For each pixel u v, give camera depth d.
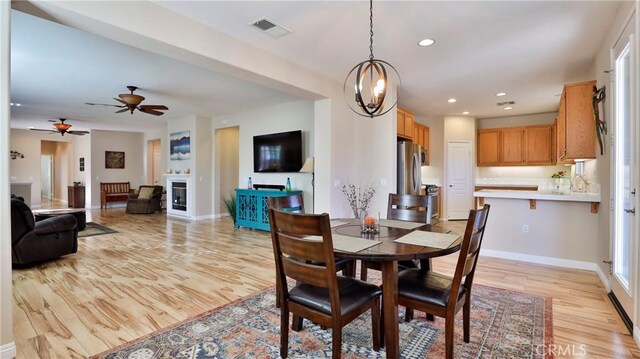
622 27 2.59
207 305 2.74
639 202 2.13
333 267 1.65
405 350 2.05
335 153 4.72
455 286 1.81
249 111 7.06
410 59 3.94
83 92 5.43
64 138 10.98
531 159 7.20
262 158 6.57
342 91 4.86
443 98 5.93
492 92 5.49
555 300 2.84
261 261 4.07
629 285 2.37
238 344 2.12
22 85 5.00
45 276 3.47
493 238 4.34
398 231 2.33
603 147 3.27
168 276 3.49
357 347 2.09
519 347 2.08
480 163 7.78
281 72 3.84
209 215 7.96
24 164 10.20
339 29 3.13
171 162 8.43
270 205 2.65
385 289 1.87
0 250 1.86
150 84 4.97
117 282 3.29
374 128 5.04
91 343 2.14
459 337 2.21
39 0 2.08
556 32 3.18
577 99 3.73
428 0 2.61
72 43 3.42
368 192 5.07
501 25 3.04
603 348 2.08
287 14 2.85
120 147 10.50
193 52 2.96
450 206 7.59
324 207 4.68
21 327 2.36
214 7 2.74
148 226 6.68
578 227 3.83
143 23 2.61
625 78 2.65
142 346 2.10
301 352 2.03
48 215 5.70
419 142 7.08
